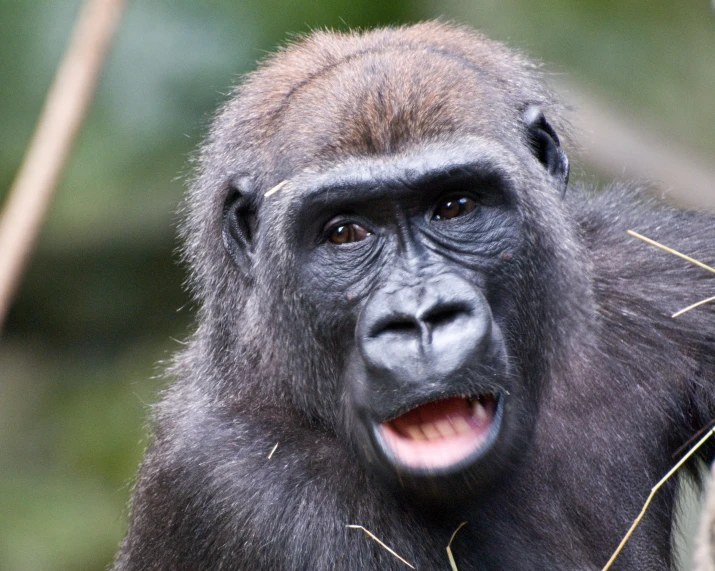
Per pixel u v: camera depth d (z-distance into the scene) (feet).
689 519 73.61
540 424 57.41
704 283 62.44
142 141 143.84
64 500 136.26
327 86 57.77
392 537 54.49
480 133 54.80
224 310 61.31
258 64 69.67
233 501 55.42
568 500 57.67
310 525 54.34
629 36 153.89
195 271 64.75
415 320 49.24
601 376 59.72
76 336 152.76
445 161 52.54
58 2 141.79
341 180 53.01
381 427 50.39
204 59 143.64
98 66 82.07
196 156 70.95
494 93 58.59
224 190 61.26
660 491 60.85
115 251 150.30
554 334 57.57
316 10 144.15
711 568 40.01
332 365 56.08
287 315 56.75
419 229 53.78
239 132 62.34
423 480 49.44
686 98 151.94
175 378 72.08
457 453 49.11
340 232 54.80
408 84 55.77
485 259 53.88
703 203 138.31
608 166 139.33
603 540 57.62
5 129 138.62
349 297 54.13
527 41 150.30
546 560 55.57
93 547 131.85
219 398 60.49
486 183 53.72
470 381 48.47
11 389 147.84
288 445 57.21
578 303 58.54
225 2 144.66
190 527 56.80
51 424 145.07
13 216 78.89
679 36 155.43
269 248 56.90
